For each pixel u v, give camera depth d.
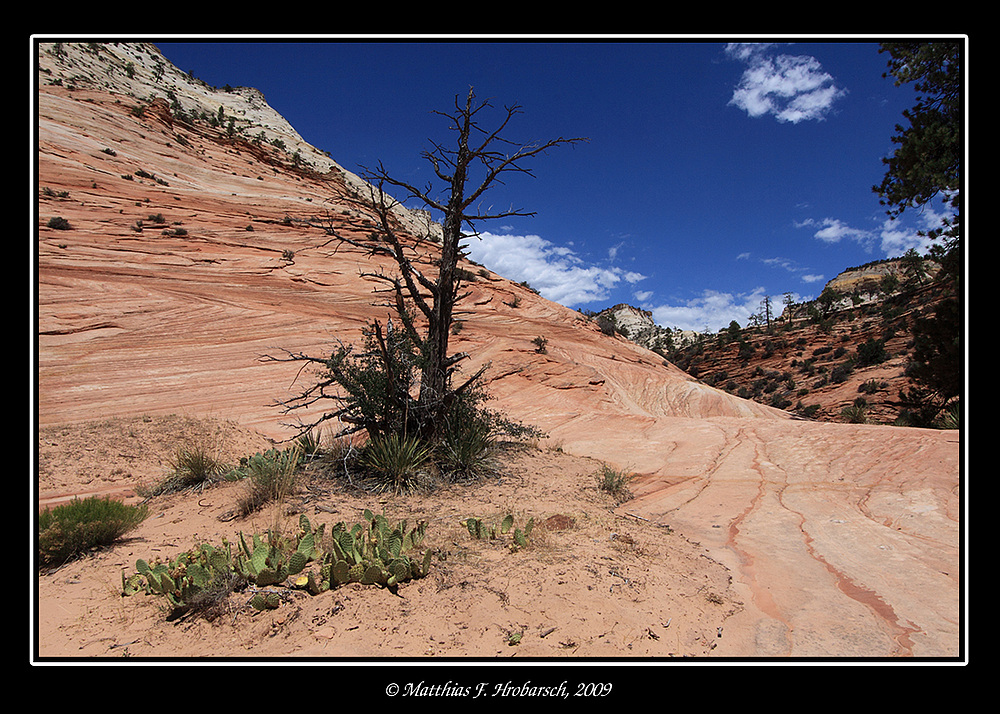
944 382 18.44
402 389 7.14
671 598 3.57
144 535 4.69
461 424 7.69
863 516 5.39
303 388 14.21
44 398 11.19
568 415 14.51
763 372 70.56
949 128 14.90
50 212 25.72
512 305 33.03
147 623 3.13
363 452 6.94
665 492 6.83
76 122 44.19
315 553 3.92
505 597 3.34
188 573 3.36
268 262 27.00
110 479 6.55
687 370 85.75
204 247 26.95
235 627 3.02
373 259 30.91
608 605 3.30
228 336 17.09
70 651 2.81
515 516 5.23
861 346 57.12
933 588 3.74
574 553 4.16
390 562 3.65
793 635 3.17
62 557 4.12
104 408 11.08
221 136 66.12
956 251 16.22
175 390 12.85
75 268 19.66
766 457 7.92
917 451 6.88
